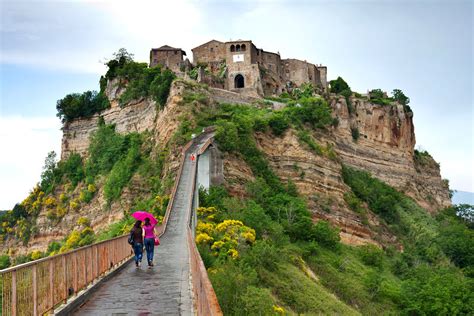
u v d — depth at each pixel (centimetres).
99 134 11088
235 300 3244
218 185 7544
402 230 10844
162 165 8444
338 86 14250
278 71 12900
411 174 13950
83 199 10175
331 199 9081
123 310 1861
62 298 1897
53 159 11962
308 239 7725
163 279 2481
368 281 7100
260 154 8825
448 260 9756
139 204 8131
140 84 10769
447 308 6588
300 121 9838
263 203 7862
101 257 2520
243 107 10125
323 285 6569
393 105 14188
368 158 12900
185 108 9050
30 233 10731
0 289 1448
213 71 12244
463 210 14450
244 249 5534
